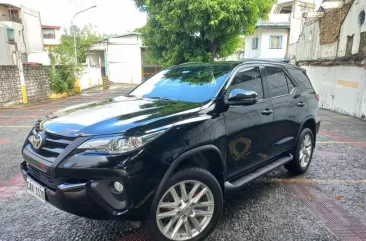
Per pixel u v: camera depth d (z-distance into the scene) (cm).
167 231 247
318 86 1512
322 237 283
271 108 358
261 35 2725
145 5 1270
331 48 1439
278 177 444
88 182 212
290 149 416
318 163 514
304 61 1711
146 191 222
